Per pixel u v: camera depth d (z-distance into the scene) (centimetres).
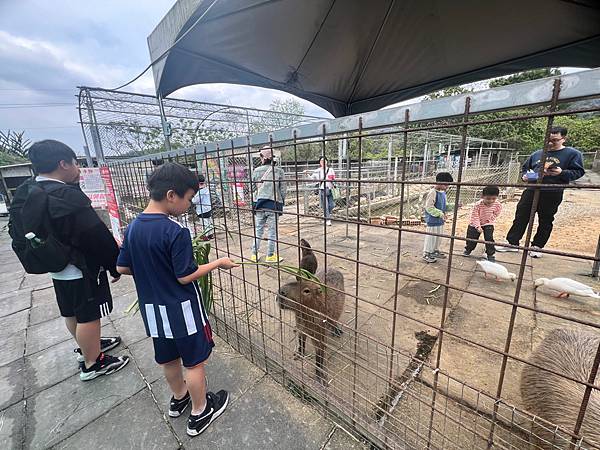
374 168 934
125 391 209
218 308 309
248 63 454
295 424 176
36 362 243
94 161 848
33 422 186
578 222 704
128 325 292
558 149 392
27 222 175
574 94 79
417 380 198
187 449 165
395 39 402
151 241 145
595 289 342
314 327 204
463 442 152
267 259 459
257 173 441
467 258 469
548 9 319
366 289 358
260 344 246
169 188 146
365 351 233
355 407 172
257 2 310
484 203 441
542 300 317
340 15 353
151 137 848
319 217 158
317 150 1140
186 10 289
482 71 464
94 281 206
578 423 97
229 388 205
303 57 447
